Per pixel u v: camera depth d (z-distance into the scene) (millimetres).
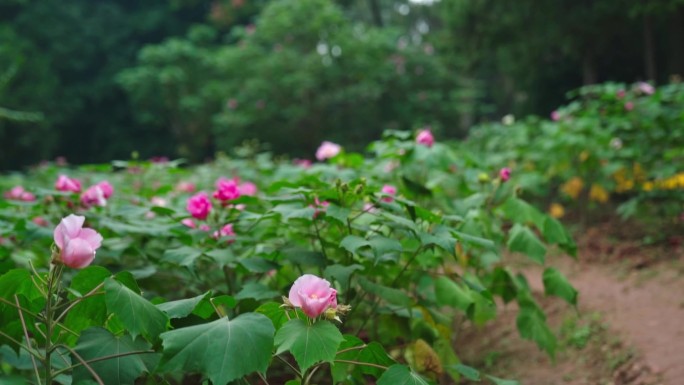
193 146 21578
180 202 4594
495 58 20812
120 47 25047
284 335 1828
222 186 3148
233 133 17156
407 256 3357
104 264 3299
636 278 5961
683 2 12688
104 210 3859
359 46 17203
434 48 18859
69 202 3621
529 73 17719
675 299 5168
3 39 21328
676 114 7742
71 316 2119
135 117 23391
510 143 9242
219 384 1624
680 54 14148
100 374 1772
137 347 1898
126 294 1836
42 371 2227
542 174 8625
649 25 14375
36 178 8805
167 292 3592
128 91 22219
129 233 3609
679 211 7441
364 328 3779
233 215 3268
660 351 4207
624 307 5168
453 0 17156
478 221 3699
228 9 24656
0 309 1956
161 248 3756
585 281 6137
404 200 2666
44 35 23312
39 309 2041
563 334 4883
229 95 18078
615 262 6625
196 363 1664
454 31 17594
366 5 29047
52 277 1856
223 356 1665
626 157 7688
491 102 26719
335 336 1824
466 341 5062
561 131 7969
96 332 1894
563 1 15320
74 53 23969
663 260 6441
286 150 17250
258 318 1781
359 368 2324
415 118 16656
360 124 17062
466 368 2654
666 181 7680
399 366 2018
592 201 8773
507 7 16281
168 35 26219
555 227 3412
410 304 2986
